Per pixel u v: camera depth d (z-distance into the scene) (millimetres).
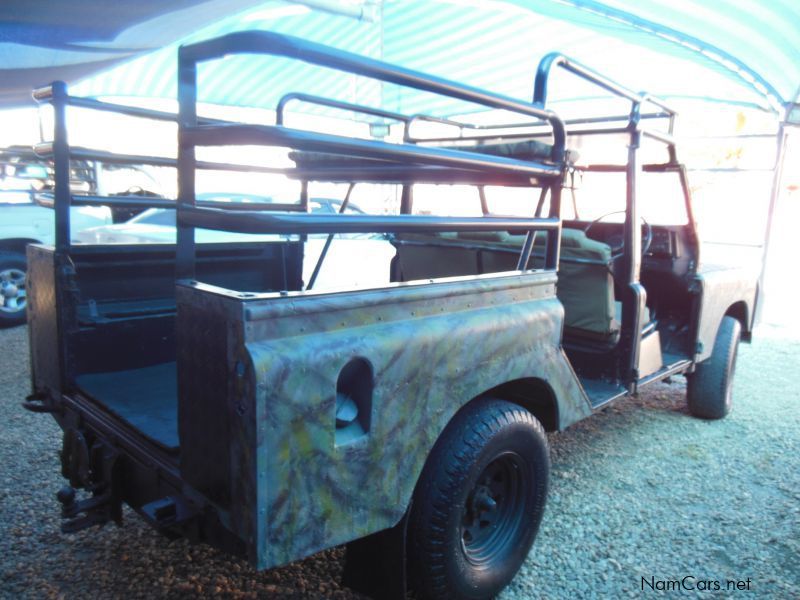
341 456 1779
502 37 8305
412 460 1988
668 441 4301
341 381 1870
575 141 3777
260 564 1611
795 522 3213
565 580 2656
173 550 2760
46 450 3787
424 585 2199
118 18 5227
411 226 1970
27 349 6336
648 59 8156
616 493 3467
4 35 5344
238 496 1655
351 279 4402
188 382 1841
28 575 2539
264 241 3822
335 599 2445
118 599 2406
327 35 9258
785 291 11953
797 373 6270
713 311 4383
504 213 5680
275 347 1636
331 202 7973
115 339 3021
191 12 5531
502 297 2369
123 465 2268
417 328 1998
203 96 11414
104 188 8625
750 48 6285
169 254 3389
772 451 4152
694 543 2984
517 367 2391
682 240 4156
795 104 7926
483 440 2213
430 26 8320
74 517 2275
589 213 4879
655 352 3885
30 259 3012
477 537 2457
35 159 8188
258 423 1579
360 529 1851
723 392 4605
